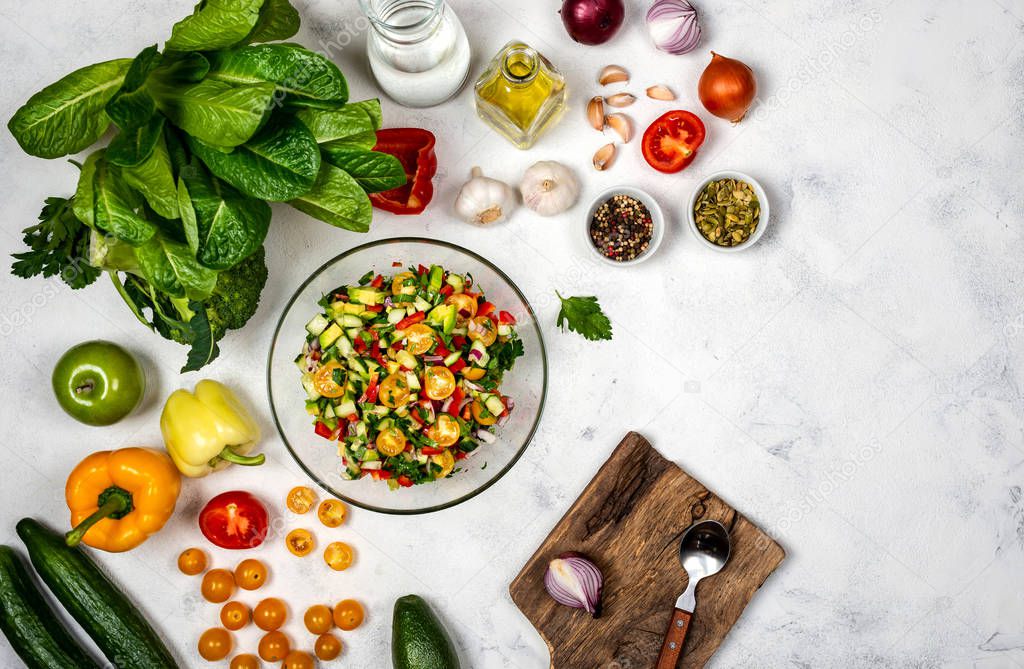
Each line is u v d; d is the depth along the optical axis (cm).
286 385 120
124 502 117
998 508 123
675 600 120
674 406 122
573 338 122
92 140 106
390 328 114
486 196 118
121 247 108
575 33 119
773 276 122
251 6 104
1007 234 123
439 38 113
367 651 123
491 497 122
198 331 112
